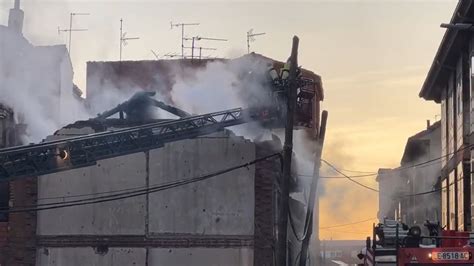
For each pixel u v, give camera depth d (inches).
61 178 899.4
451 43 1342.3
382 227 681.0
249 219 888.9
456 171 1433.3
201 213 891.4
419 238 666.8
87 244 891.4
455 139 1471.5
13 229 893.8
